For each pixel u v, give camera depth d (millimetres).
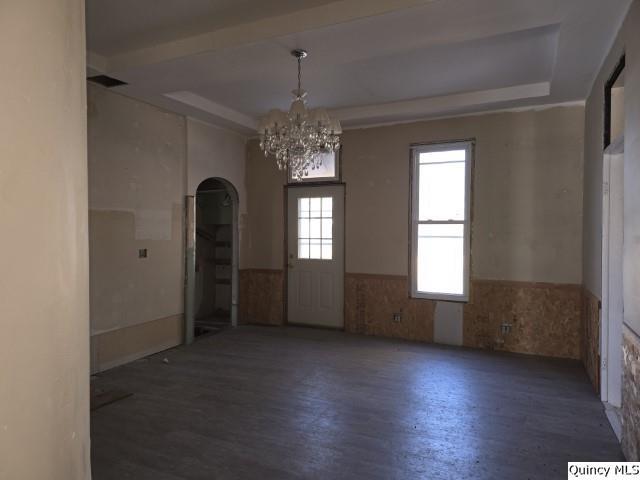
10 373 841
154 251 4660
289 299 6121
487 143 4906
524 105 4668
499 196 4859
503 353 4715
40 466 913
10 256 842
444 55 3666
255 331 5738
